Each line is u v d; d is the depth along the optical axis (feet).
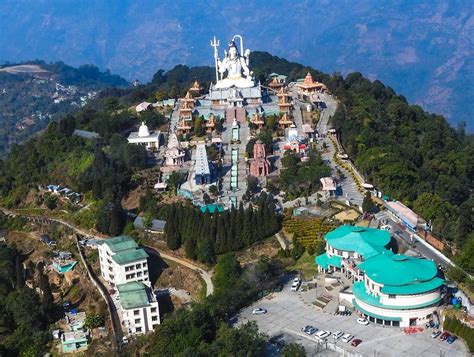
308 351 608.60
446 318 625.00
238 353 584.81
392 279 645.51
